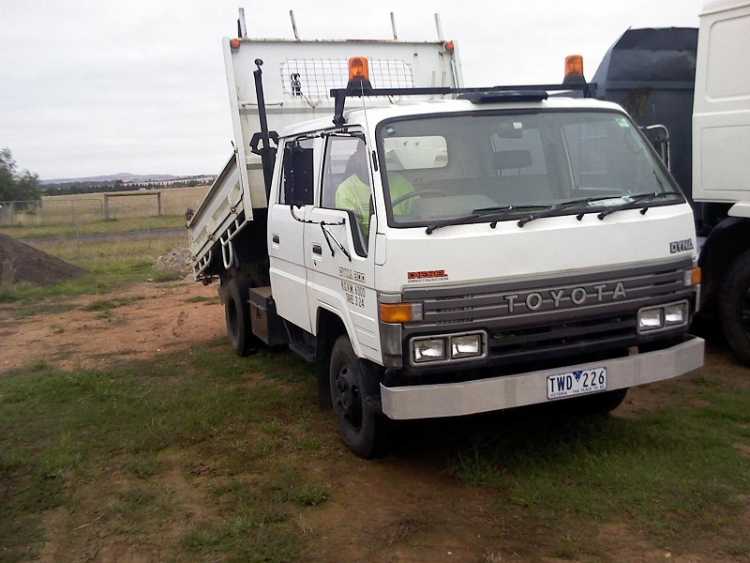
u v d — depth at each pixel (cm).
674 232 506
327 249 557
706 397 643
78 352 974
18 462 578
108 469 564
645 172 532
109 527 471
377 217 464
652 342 524
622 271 487
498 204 491
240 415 662
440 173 493
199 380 796
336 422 636
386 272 452
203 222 959
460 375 476
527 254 462
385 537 439
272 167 712
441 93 551
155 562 429
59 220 3700
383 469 537
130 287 1578
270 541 438
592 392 483
